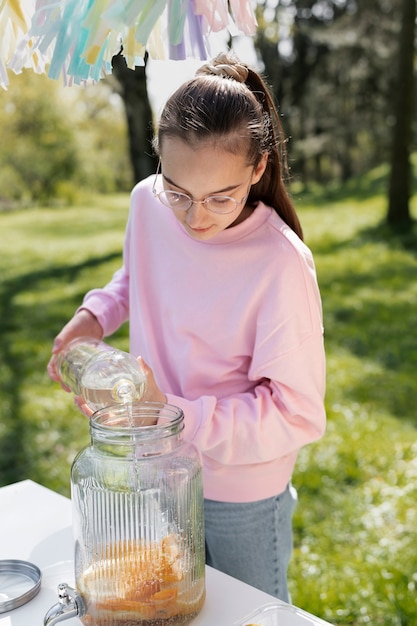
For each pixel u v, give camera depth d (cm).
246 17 111
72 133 1922
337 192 1384
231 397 135
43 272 896
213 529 146
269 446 133
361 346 585
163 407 106
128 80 852
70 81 111
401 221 1024
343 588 255
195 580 102
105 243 1067
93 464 98
